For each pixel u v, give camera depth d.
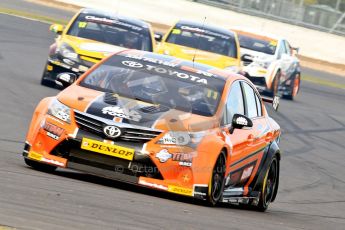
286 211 40.47
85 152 32.44
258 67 86.81
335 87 114.38
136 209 28.17
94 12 69.81
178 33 76.44
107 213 26.33
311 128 75.19
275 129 40.50
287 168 54.44
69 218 24.48
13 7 127.75
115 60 37.59
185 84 36.06
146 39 68.31
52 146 32.84
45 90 63.59
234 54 74.94
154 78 36.16
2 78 65.25
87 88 35.19
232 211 34.66
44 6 137.50
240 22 151.88
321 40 147.88
